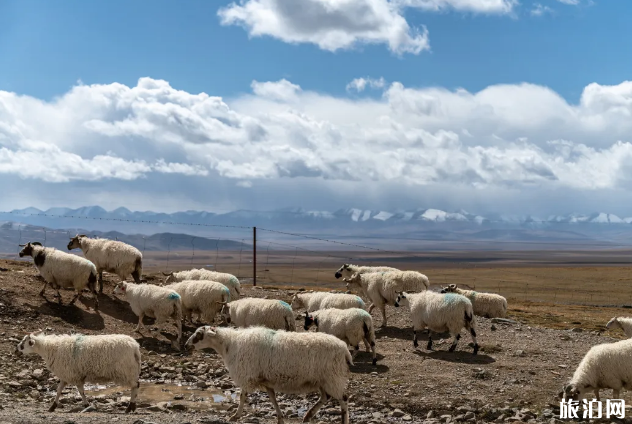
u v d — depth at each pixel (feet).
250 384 45.16
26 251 76.84
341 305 73.36
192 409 49.85
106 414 43.57
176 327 76.23
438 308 68.28
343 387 45.42
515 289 303.48
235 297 88.02
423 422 48.06
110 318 76.02
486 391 55.26
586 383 50.08
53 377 56.65
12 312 71.05
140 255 86.89
